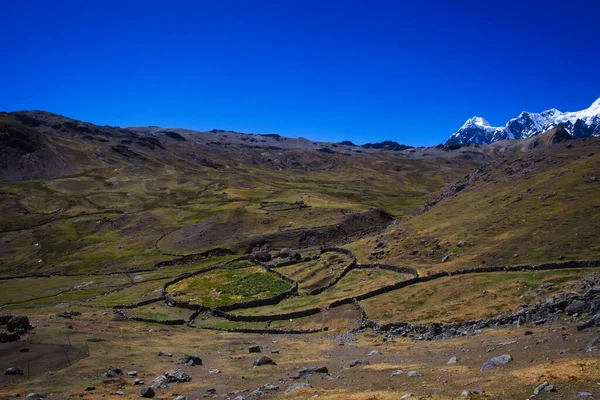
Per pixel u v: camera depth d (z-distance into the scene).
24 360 46.62
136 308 92.25
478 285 65.31
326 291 86.12
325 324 69.62
